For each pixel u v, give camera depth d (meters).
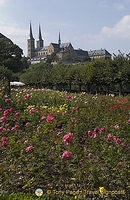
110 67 31.61
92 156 4.63
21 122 7.82
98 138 5.91
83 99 14.38
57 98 13.26
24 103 11.36
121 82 31.89
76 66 52.84
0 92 12.40
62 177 4.16
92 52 190.12
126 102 13.52
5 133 6.15
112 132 7.36
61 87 54.66
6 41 75.44
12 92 15.64
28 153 4.74
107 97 16.73
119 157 4.69
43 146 5.32
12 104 10.53
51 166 4.59
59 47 190.12
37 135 6.11
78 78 43.88
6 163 4.63
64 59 164.62
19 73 70.31
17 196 3.34
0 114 8.48
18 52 75.00
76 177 4.11
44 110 9.70
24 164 4.56
